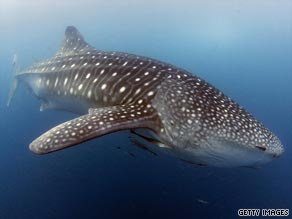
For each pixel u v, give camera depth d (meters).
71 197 7.33
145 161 7.62
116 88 4.52
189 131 3.60
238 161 3.54
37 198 7.56
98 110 4.08
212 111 3.71
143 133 4.11
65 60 5.98
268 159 3.45
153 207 6.82
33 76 6.88
